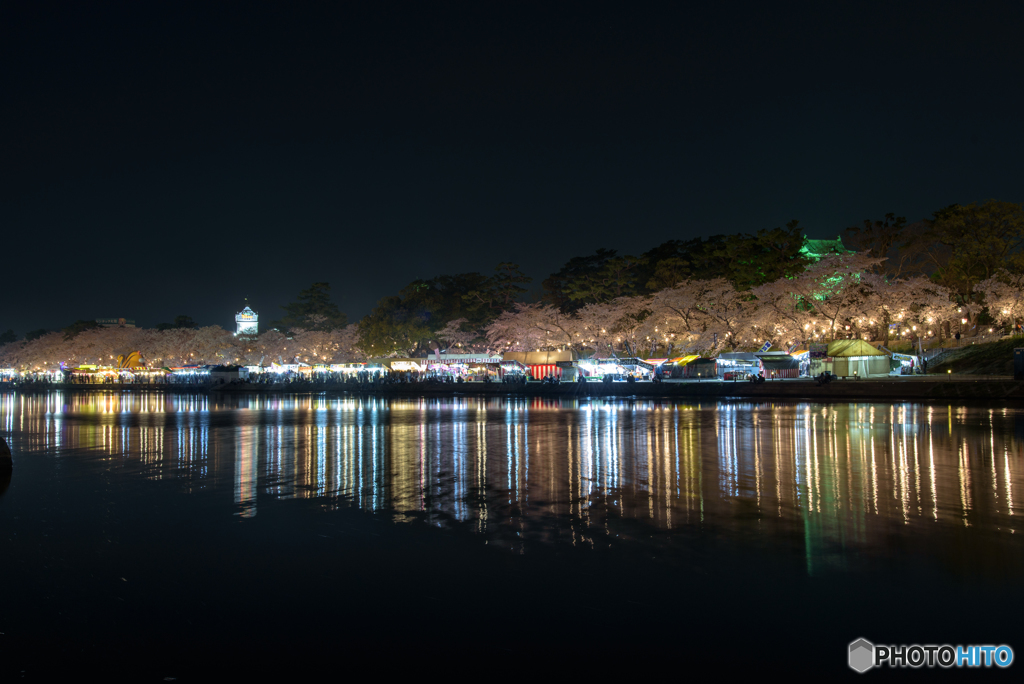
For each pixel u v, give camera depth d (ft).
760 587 27.07
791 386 171.42
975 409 117.08
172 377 342.64
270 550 33.65
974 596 25.70
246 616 25.18
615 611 25.03
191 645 22.77
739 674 20.30
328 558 32.14
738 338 242.78
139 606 26.25
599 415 119.75
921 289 211.61
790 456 61.98
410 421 113.19
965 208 247.91
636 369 235.61
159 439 88.58
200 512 42.50
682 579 28.22
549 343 282.97
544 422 106.52
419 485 50.93
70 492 50.24
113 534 37.17
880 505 41.04
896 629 23.03
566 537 35.14
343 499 45.96
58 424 119.03
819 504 41.57
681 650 21.85
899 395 146.41
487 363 290.97
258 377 313.32
